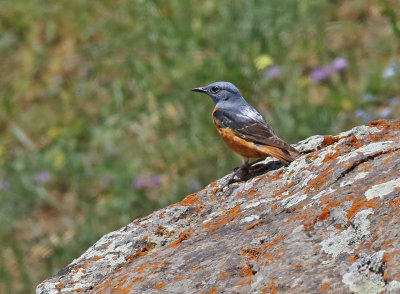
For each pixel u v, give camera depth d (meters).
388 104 12.78
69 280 5.93
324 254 4.74
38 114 16.00
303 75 14.35
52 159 14.38
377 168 5.60
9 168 14.49
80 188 13.62
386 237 4.55
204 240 5.77
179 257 5.50
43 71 17.25
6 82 17.23
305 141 7.70
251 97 13.98
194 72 14.87
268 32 15.42
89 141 14.72
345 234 4.83
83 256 6.31
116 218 12.55
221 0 16.48
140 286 5.26
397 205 4.81
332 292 4.34
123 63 16.42
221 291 4.79
